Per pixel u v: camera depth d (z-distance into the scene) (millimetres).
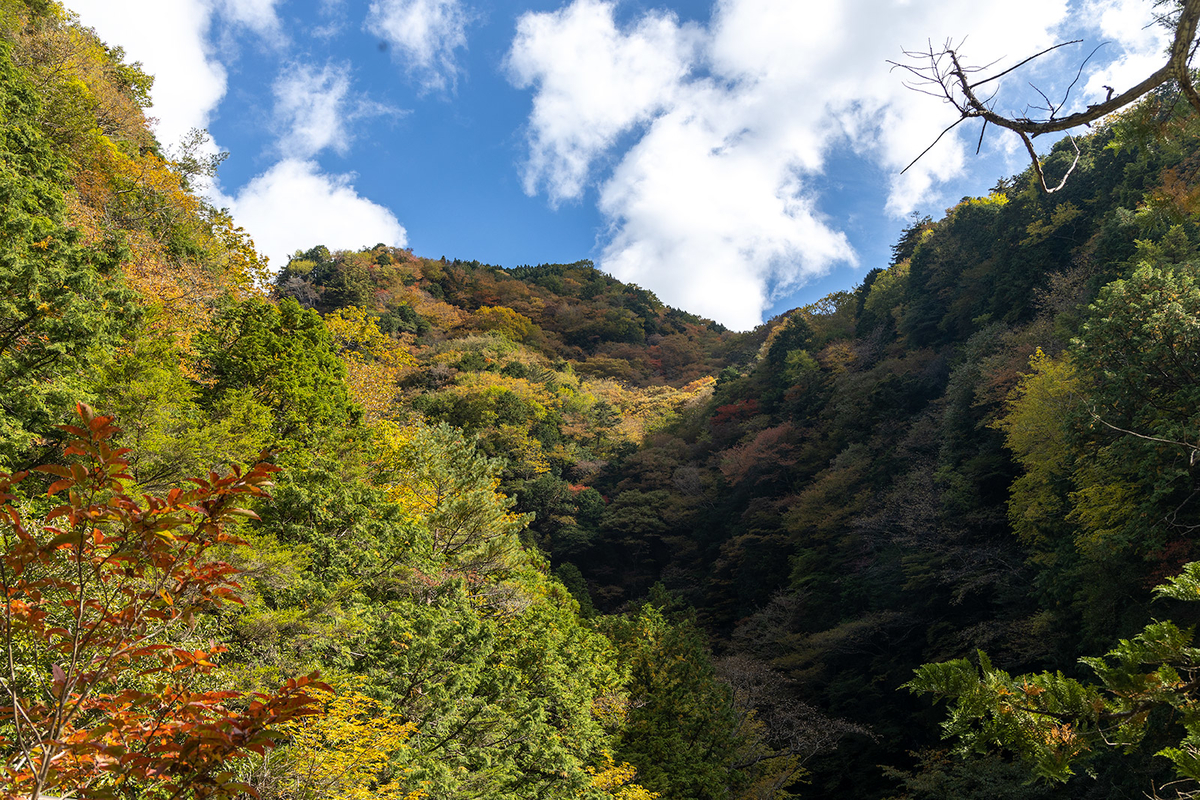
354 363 30609
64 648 2629
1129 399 16859
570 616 24875
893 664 28500
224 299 24109
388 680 12453
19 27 21703
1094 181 37062
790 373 55812
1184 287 16875
